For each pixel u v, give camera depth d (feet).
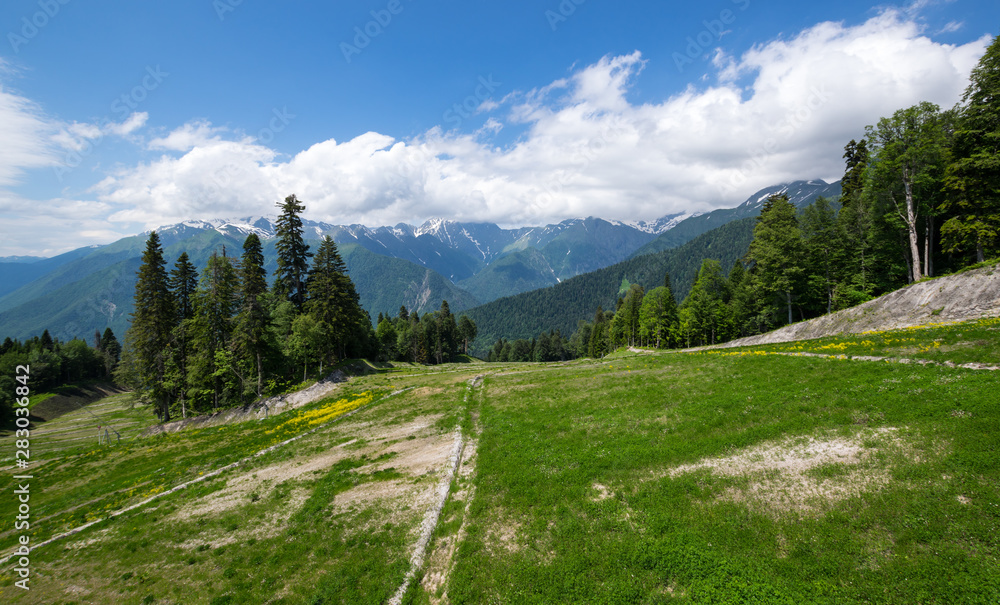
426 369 216.74
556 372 138.31
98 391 401.08
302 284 205.05
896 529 32.58
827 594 29.27
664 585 34.17
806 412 56.59
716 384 78.59
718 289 275.18
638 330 344.90
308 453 90.27
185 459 104.22
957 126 120.37
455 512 53.06
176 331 174.29
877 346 81.56
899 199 141.90
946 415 45.42
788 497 40.11
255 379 169.17
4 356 319.06
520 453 65.10
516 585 37.68
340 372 178.19
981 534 29.60
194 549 56.65
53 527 73.51
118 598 47.93
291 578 46.57
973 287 102.53
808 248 180.86
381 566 45.39
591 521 44.09
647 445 58.18
